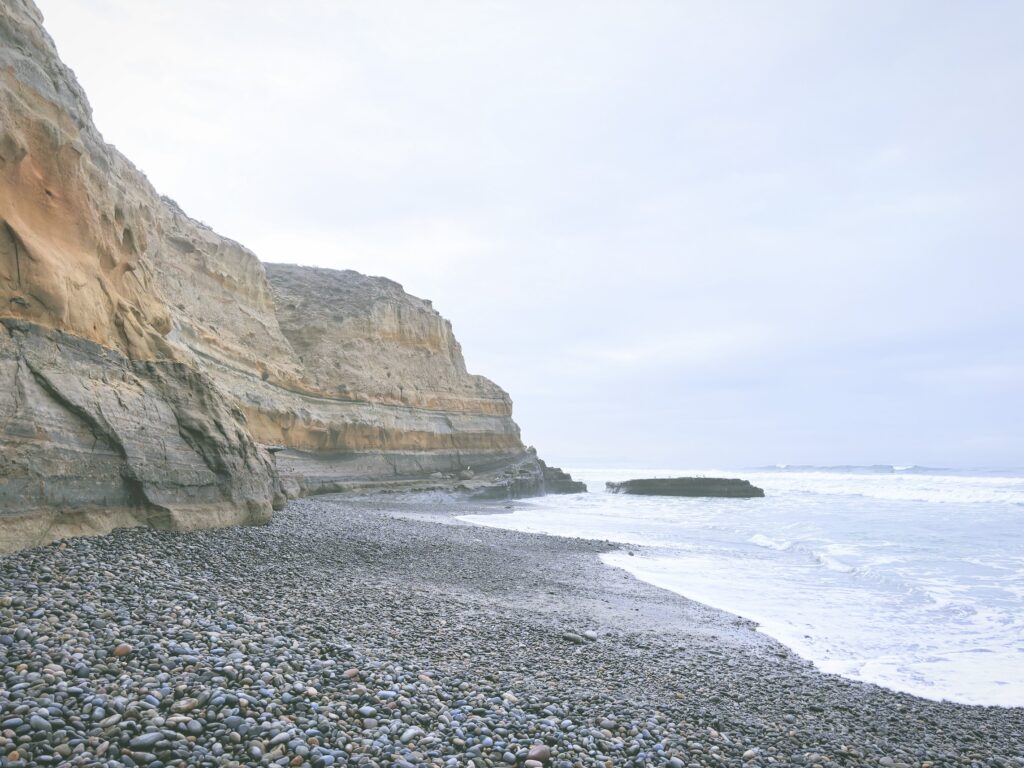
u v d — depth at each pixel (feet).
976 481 299.58
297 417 149.59
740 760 21.06
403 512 129.39
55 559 31.45
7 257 37.58
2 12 41.16
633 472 590.14
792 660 38.01
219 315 137.49
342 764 16.14
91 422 40.73
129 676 18.81
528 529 111.86
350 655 25.00
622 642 37.91
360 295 206.39
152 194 126.11
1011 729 28.37
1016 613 51.11
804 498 212.64
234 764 15.34
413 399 195.83
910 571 70.95
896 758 23.43
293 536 57.47
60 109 44.47
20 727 15.28
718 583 62.80
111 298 49.24
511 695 23.66
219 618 26.55
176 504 47.93
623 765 19.19
